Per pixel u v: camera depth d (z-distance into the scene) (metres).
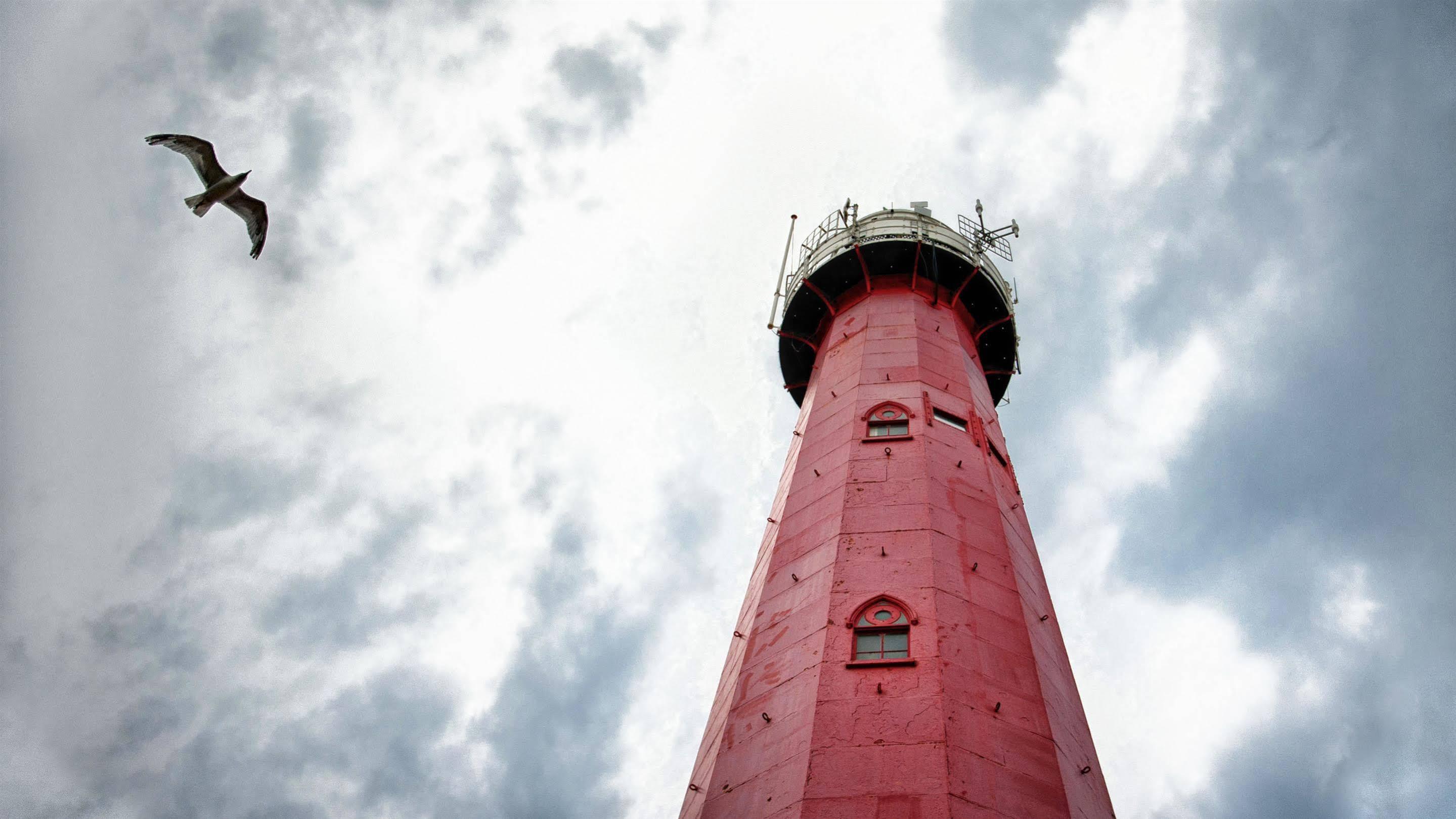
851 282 46.78
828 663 25.12
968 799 21.17
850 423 35.72
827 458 34.44
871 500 31.16
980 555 29.39
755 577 33.19
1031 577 30.88
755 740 24.48
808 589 28.47
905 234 46.00
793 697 24.88
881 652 25.44
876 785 21.53
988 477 33.91
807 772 22.14
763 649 27.58
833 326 44.91
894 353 39.97
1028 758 23.02
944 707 23.27
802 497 33.22
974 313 47.16
